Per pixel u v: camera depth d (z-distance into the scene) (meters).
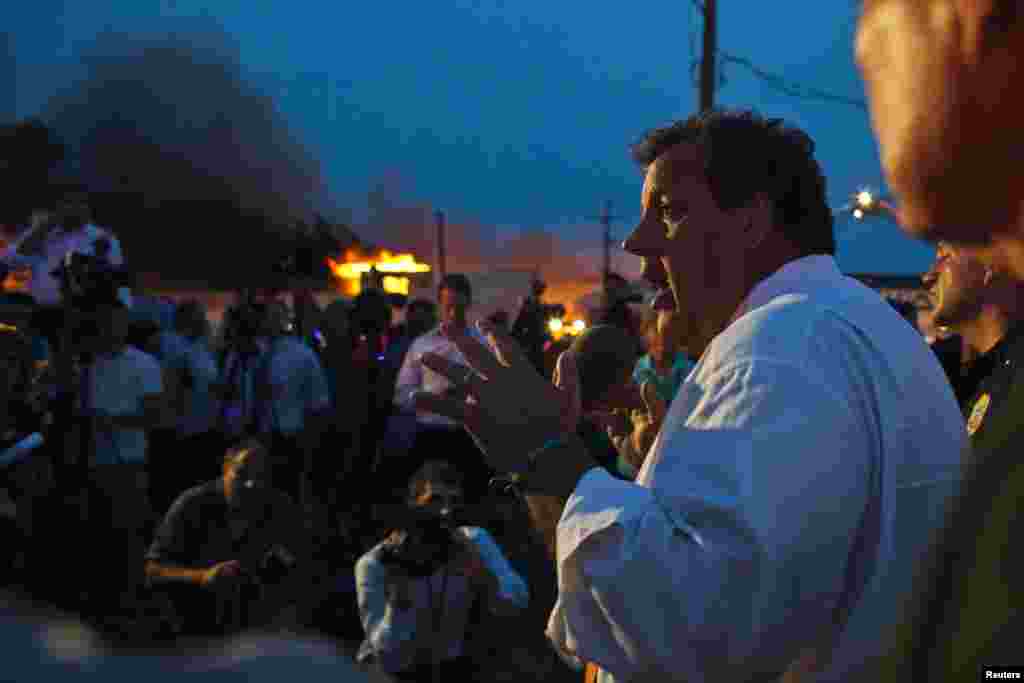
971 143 0.42
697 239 1.35
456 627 3.60
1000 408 0.45
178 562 3.64
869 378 1.12
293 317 9.72
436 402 1.30
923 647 0.44
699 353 1.43
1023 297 0.47
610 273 10.51
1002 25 0.41
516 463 1.27
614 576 1.05
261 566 3.65
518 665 4.66
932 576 0.45
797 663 1.11
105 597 4.73
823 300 1.21
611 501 1.13
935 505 1.11
